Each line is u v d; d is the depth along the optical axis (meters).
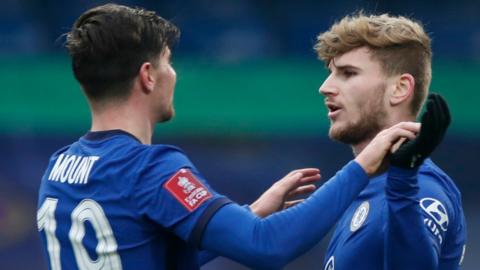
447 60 39.66
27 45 44.50
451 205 10.61
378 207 10.49
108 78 9.92
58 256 9.99
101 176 9.72
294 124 39.44
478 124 38.44
